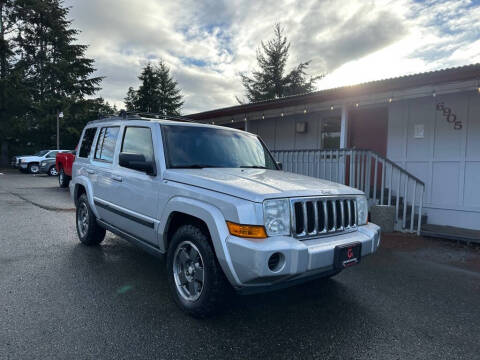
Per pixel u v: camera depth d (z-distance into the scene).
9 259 4.31
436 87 6.59
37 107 33.28
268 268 2.36
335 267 2.73
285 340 2.57
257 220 2.46
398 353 2.45
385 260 4.95
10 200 9.64
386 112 8.62
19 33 36.34
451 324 2.95
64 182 13.04
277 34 32.28
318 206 2.89
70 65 37.94
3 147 33.41
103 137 4.69
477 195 7.10
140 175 3.58
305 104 8.92
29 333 2.52
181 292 3.00
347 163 8.09
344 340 2.60
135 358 2.25
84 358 2.22
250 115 11.18
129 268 4.08
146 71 41.72
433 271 4.49
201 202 2.76
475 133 7.12
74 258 4.42
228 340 2.53
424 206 7.84
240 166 3.80
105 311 2.93
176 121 4.00
